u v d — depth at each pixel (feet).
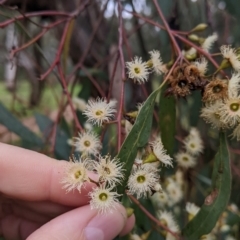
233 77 0.36
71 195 0.40
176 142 0.60
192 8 0.74
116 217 0.36
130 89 0.69
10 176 0.40
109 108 0.39
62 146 0.57
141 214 0.49
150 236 0.50
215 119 0.37
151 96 0.36
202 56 0.41
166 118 0.46
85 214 0.36
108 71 0.72
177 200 0.59
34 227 0.49
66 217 0.36
